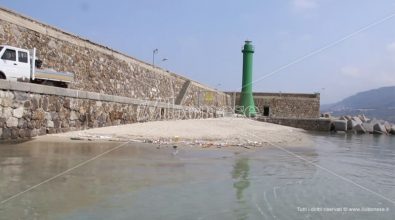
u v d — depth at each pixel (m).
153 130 21.34
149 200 7.77
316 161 14.64
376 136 44.94
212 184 9.40
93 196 7.88
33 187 8.33
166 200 7.82
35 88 15.59
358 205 8.13
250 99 61.38
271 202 8.02
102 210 7.03
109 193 8.16
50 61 21.16
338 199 8.55
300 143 23.36
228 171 11.19
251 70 61.28
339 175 11.63
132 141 16.88
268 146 18.98
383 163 15.38
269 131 31.27
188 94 45.25
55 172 9.84
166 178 9.82
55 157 11.92
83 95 18.78
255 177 10.53
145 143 16.61
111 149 14.23
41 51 20.48
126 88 30.67
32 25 20.16
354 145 26.25
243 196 8.40
